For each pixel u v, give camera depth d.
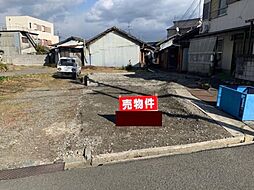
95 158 3.77
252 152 3.98
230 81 11.12
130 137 4.66
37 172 3.44
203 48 15.53
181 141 4.41
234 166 3.46
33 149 4.20
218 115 6.11
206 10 16.14
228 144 4.45
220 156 3.83
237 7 12.11
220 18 13.98
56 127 5.38
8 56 31.38
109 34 26.78
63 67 16.38
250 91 6.70
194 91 9.79
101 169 3.50
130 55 27.11
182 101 7.77
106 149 4.10
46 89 11.30
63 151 4.09
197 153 4.00
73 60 17.34
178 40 22.06
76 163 3.69
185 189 2.88
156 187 2.94
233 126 5.23
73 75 16.33
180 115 6.14
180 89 10.34
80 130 5.13
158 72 21.50
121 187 2.96
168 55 26.69
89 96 9.22
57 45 30.27
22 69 25.36
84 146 4.27
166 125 5.37
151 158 3.86
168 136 4.68
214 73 14.39
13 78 15.59
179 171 3.35
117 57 27.28
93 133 4.92
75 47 28.33
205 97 8.48
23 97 9.17
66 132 5.03
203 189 2.88
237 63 10.72
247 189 2.86
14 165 3.65
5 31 35.31
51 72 21.28
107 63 27.44
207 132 4.88
